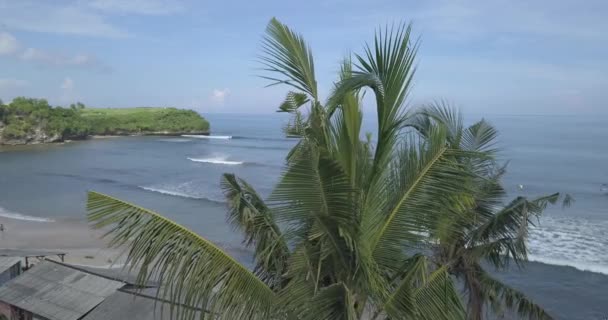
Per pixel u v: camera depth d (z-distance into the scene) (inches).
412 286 181.0
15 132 4682.6
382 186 194.2
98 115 6146.7
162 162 3287.4
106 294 645.3
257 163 3189.0
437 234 202.2
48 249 1219.9
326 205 175.5
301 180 174.4
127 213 175.9
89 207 176.4
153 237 172.1
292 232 184.2
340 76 199.3
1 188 2224.4
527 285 955.3
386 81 186.5
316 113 189.9
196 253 178.1
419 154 187.2
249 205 257.1
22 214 1674.5
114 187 2277.3
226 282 181.5
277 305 188.2
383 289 184.2
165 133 6131.9
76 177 2605.8
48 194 2073.1
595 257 1124.5
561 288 944.3
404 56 185.5
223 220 1569.9
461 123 303.3
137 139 5497.1
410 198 184.4
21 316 666.8
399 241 190.1
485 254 307.9
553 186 2160.4
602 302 884.0
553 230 1381.6
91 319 569.6
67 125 5162.4
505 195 314.8
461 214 214.1
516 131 6003.9
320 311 176.6
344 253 182.2
